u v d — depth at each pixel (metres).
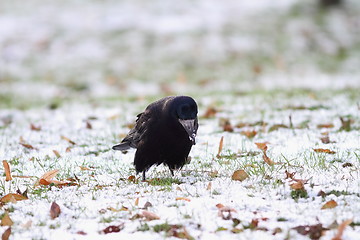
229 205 7.23
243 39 30.66
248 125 13.54
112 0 37.66
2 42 31.44
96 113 17.00
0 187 8.73
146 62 28.39
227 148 11.12
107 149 11.77
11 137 13.45
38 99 21.98
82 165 10.17
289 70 26.70
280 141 11.45
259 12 34.59
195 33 31.66
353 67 27.25
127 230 6.61
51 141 12.87
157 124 8.70
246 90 21.23
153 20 33.88
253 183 8.18
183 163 9.14
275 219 6.72
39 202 7.78
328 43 30.20
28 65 28.64
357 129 12.20
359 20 33.12
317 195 7.47
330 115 14.09
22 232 6.61
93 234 6.54
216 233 6.40
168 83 25.05
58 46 30.97
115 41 31.33
